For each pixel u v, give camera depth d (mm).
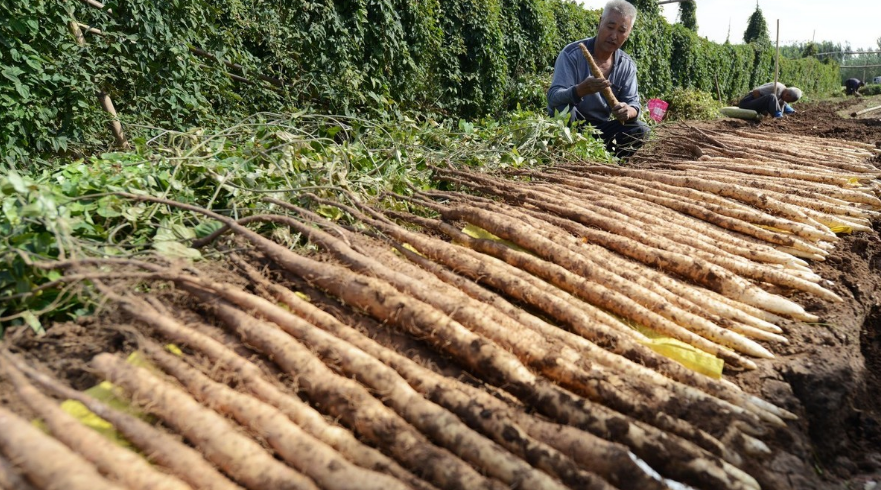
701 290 3020
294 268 2459
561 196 4020
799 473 1965
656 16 18922
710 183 4391
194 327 2105
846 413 2402
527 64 13352
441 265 2857
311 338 2068
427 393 1965
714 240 3584
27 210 2332
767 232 3740
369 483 1556
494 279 2756
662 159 6168
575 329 2562
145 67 6242
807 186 4648
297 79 7949
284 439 1672
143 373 1787
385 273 2492
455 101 10688
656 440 1901
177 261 2410
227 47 7441
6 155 4938
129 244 2621
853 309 3062
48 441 1432
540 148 5676
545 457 1772
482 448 1746
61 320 2316
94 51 5996
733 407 2135
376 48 8508
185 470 1536
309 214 2871
